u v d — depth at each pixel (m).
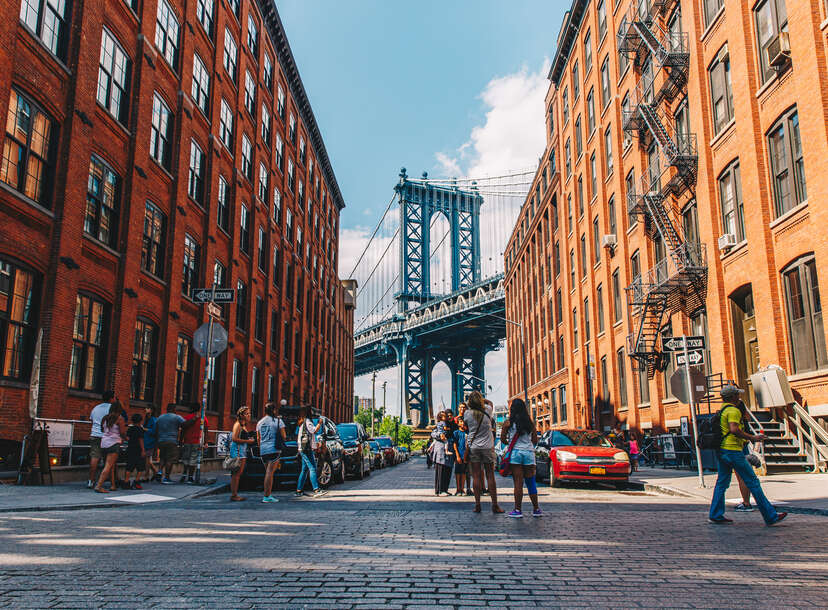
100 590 4.40
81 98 14.91
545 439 17.11
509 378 66.38
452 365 127.44
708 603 4.18
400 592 4.45
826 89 14.23
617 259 29.03
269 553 5.87
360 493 13.54
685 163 20.53
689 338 13.25
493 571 5.14
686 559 5.64
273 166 33.50
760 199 16.66
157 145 19.55
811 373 14.75
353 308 69.44
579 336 35.56
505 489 14.91
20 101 13.14
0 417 12.21
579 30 35.81
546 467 16.50
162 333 19.39
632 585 4.68
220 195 25.39
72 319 14.42
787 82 15.66
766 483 12.64
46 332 13.53
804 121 14.80
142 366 18.31
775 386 15.13
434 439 13.48
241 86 27.70
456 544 6.45
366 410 124.75
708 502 10.96
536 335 51.59
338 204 57.72
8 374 12.64
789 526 7.69
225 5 25.80
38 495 10.57
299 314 40.25
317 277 47.19
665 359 23.77
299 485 12.77
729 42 18.27
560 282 42.88
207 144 23.61
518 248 60.69
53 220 13.98
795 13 15.17
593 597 4.33
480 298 97.00
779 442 15.41
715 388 18.62
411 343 117.00
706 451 17.62
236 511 9.43
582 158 34.91
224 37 25.66
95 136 15.85
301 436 12.88
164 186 19.78
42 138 13.94
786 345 15.90
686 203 21.67
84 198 15.03
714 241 19.33
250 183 29.58
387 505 10.59
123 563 5.32
